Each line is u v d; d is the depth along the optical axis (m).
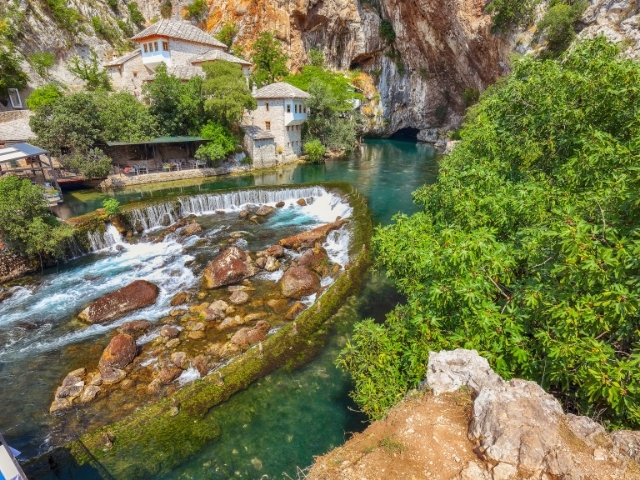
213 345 15.24
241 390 12.05
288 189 32.62
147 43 48.75
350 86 69.06
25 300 19.03
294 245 23.83
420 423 6.10
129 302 18.08
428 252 8.09
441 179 11.60
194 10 65.12
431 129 75.25
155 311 18.00
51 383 13.73
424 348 7.98
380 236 11.39
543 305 6.68
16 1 45.59
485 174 10.14
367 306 16.75
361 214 26.70
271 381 12.49
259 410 11.44
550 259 6.93
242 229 27.30
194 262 22.47
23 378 13.97
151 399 12.77
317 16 69.50
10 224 20.05
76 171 33.66
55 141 31.81
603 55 9.97
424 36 63.09
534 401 5.64
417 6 59.28
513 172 11.38
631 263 5.61
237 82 40.59
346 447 6.07
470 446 5.60
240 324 16.72
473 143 13.42
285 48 68.00
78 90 48.66
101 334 16.44
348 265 20.50
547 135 10.59
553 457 4.89
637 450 4.93
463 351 6.97
